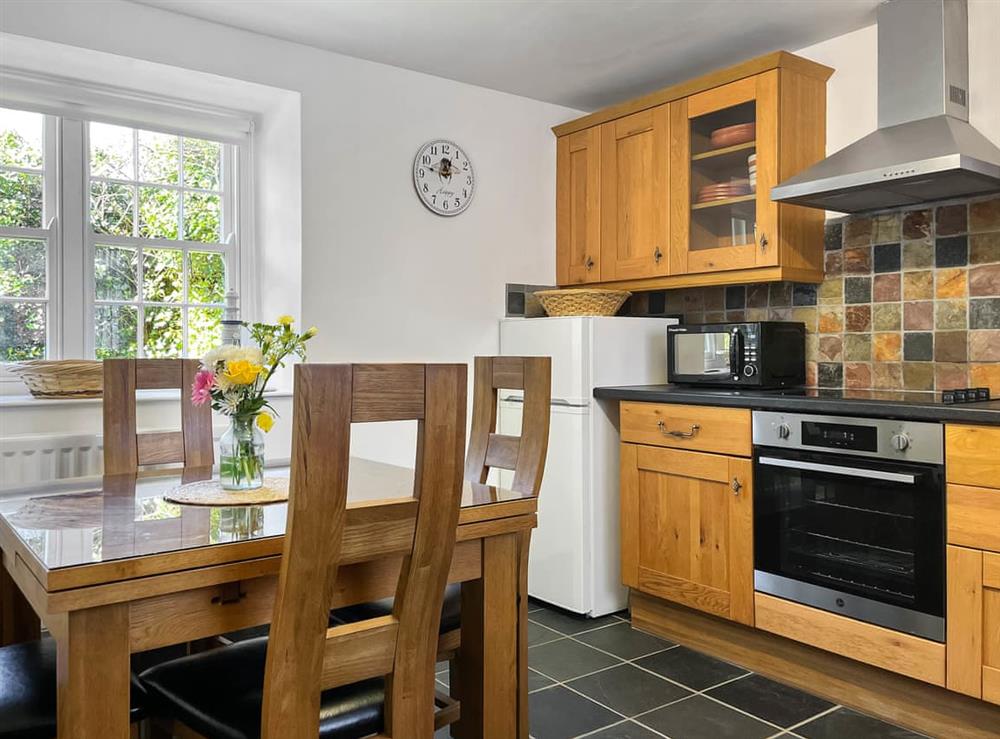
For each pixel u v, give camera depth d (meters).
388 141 3.55
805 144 3.18
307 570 1.27
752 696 2.62
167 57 2.99
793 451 2.65
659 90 3.86
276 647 1.27
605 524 3.39
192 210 3.45
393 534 1.37
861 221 3.18
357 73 3.46
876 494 2.43
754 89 3.14
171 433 2.45
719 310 3.72
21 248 3.05
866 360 3.16
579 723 2.41
